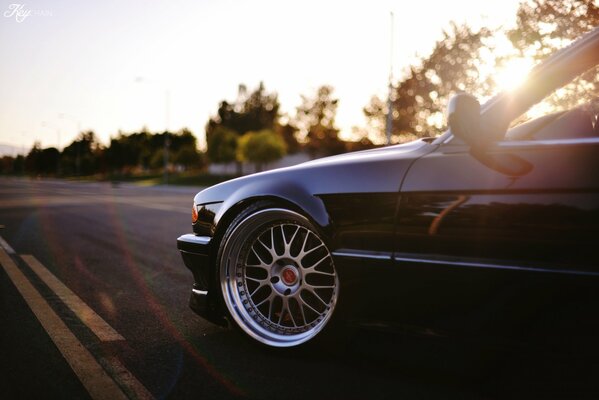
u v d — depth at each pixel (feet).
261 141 191.11
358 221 7.36
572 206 5.79
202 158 269.64
